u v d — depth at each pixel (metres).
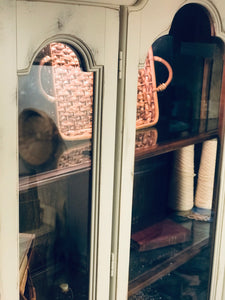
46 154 1.02
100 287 1.23
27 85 0.95
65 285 1.14
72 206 1.11
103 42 1.06
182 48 1.38
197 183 1.54
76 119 1.07
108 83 1.10
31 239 1.04
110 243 1.22
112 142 1.15
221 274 1.63
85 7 1.00
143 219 1.45
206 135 1.44
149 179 1.43
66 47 1.01
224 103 1.46
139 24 1.13
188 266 1.50
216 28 1.37
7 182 0.93
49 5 0.93
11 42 0.88
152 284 1.41
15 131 0.92
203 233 1.54
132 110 1.18
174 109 1.43
